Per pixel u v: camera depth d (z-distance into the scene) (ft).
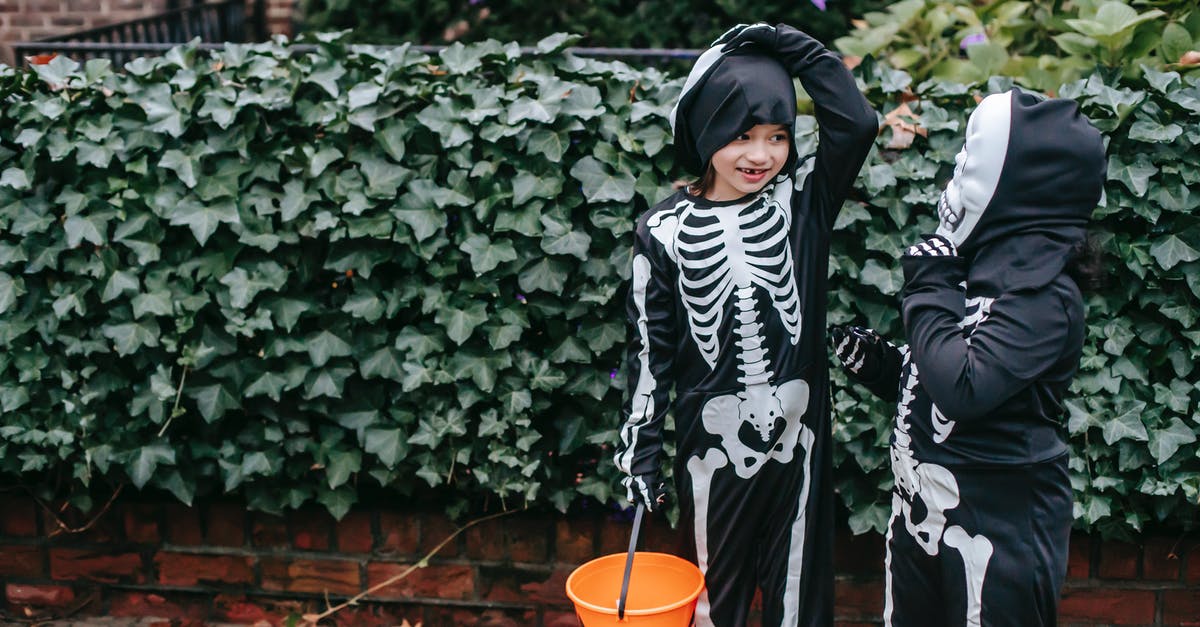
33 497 9.66
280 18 21.01
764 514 7.01
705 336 6.76
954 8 10.80
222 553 9.61
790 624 7.13
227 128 8.44
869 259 8.29
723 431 6.84
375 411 8.92
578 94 8.22
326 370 8.77
